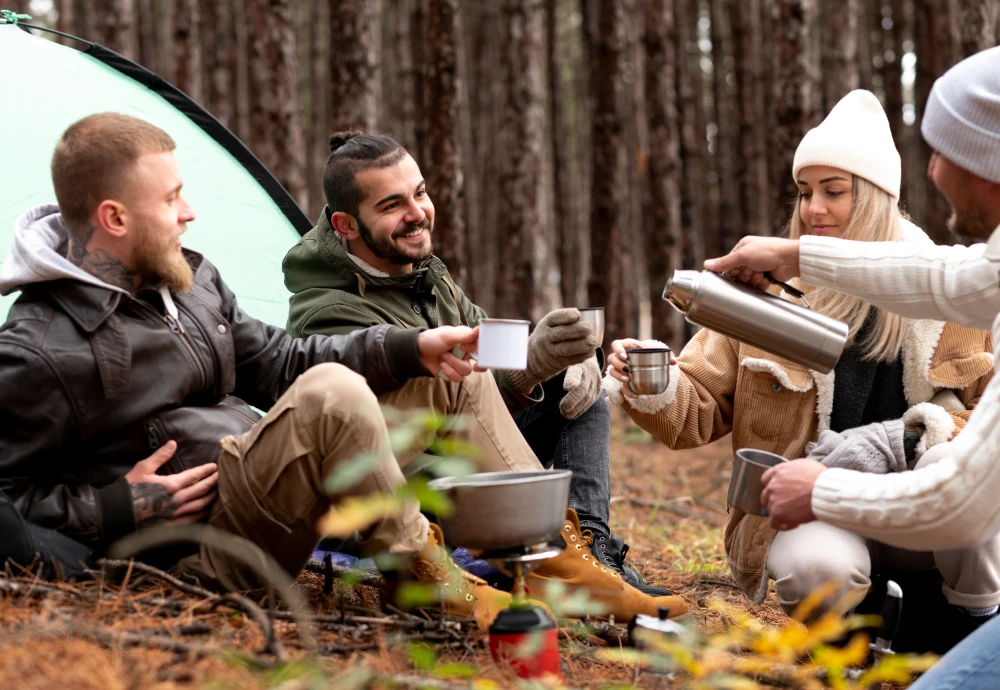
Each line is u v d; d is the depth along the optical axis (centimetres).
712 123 1568
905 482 200
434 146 723
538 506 206
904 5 1230
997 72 210
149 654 190
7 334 222
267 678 183
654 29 1042
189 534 219
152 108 416
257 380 260
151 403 231
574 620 239
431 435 252
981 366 257
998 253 218
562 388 296
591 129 900
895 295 235
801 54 739
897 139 1256
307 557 234
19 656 181
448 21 718
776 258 245
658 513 529
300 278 297
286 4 773
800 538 242
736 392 272
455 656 215
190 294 246
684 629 217
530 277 841
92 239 230
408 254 289
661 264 1043
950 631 262
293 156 775
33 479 225
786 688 220
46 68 396
